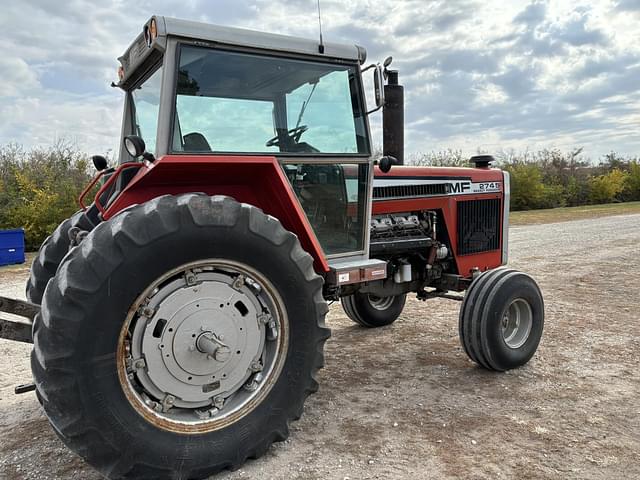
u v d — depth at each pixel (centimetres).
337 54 325
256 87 300
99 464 224
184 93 276
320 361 284
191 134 279
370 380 383
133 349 238
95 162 372
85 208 372
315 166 332
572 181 2875
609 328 500
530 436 293
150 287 234
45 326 214
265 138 305
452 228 452
